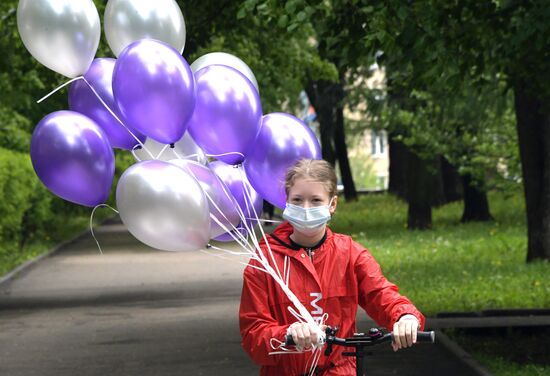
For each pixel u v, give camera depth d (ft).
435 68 60.39
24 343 62.39
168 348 59.16
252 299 24.03
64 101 149.07
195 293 87.97
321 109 215.72
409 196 161.17
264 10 63.98
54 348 60.34
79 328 68.28
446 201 220.02
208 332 64.80
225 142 29.50
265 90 162.61
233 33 106.63
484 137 134.72
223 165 31.24
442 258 111.24
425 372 51.01
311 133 29.96
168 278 102.42
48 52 30.68
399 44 57.98
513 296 75.66
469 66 61.46
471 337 60.75
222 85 29.37
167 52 29.32
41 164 29.66
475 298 76.23
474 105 124.16
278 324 24.20
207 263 117.80
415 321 22.80
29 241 148.77
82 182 29.71
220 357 55.77
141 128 29.58
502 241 123.95
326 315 23.99
